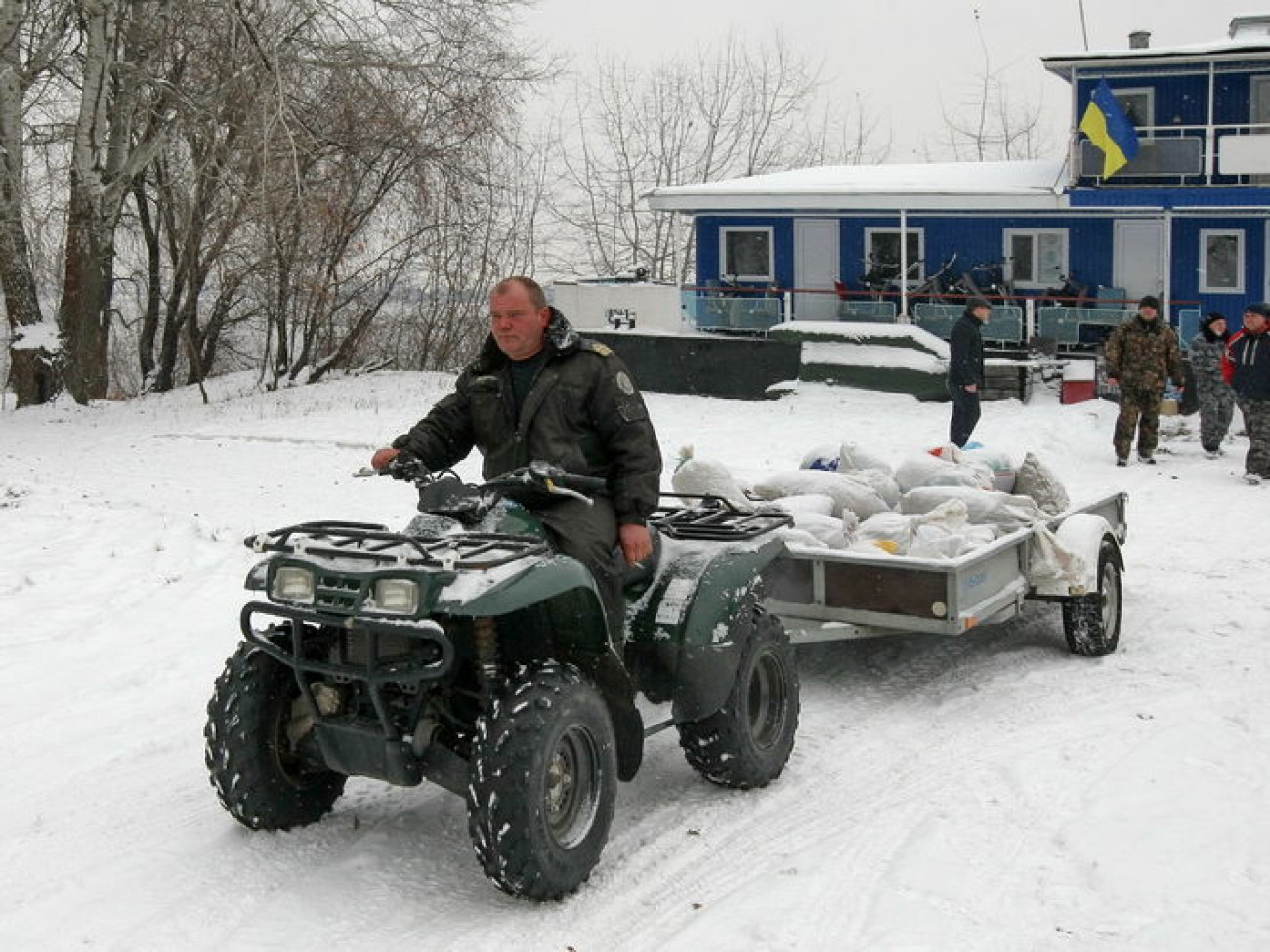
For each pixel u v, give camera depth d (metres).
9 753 6.62
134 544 11.70
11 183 24.69
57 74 25.53
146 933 4.68
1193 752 6.31
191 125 24.58
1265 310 14.81
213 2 22.94
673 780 6.18
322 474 15.91
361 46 24.86
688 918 4.77
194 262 27.42
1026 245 26.58
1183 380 16.83
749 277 28.67
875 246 27.64
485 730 4.75
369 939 4.62
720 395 24.45
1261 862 5.06
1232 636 8.55
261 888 5.04
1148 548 11.46
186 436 19.89
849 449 9.05
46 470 17.11
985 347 25.55
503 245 37.25
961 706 7.27
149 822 5.68
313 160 25.86
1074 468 16.36
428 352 36.12
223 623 9.13
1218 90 25.16
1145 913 4.67
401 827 5.60
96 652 8.45
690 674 5.52
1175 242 25.55
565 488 5.14
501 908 4.86
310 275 28.48
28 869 5.23
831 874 5.07
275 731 5.37
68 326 26.19
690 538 6.11
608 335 25.38
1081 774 6.08
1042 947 4.44
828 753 6.53
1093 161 24.58
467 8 26.20
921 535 7.65
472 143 28.02
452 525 5.06
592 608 4.97
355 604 4.63
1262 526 12.39
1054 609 9.40
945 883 4.94
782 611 7.43
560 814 4.95
